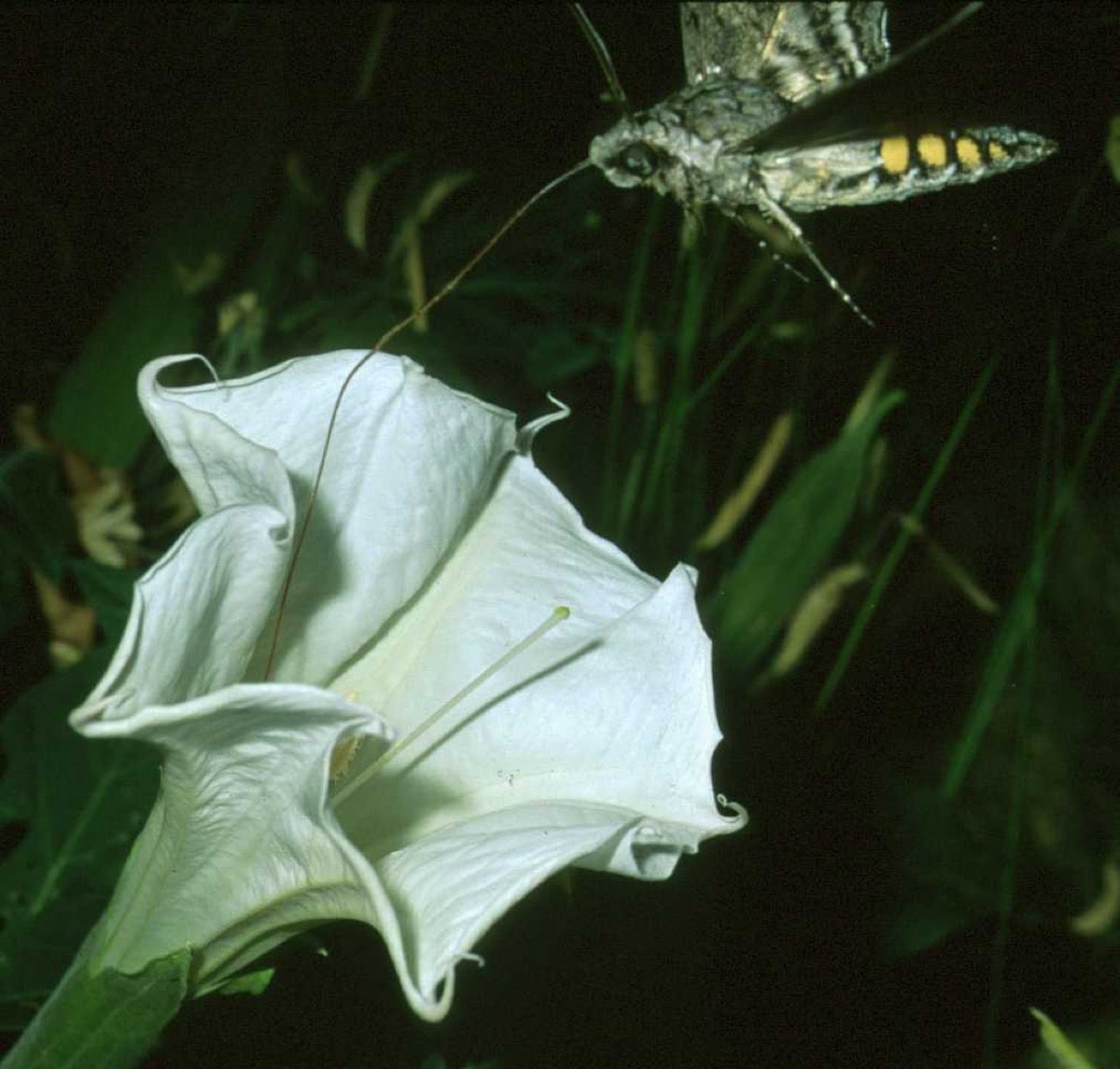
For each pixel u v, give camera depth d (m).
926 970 0.54
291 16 0.56
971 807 0.58
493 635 0.40
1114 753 0.59
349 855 0.36
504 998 0.47
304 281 0.56
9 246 0.55
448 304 0.57
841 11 0.46
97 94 0.56
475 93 0.58
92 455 0.52
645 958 0.49
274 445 0.39
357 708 0.36
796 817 0.55
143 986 0.38
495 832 0.38
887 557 0.61
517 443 0.41
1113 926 0.55
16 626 0.50
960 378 0.60
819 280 0.59
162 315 0.52
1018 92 0.45
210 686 0.38
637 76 0.60
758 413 0.59
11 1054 0.38
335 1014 0.45
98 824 0.44
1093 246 0.60
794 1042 0.53
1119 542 0.61
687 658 0.40
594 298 0.58
